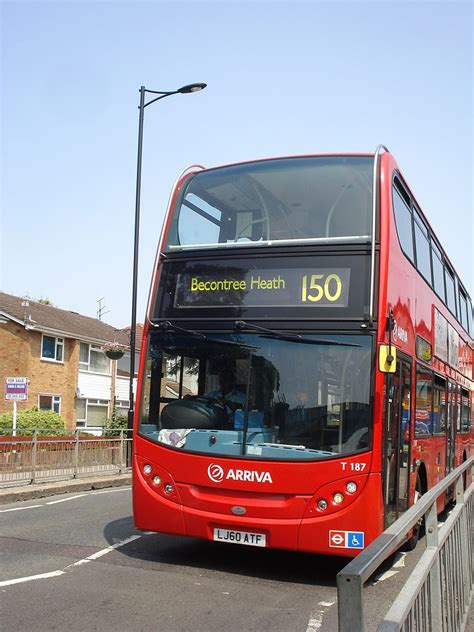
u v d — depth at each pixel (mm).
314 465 6531
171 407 7293
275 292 7195
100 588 6406
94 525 10094
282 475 6586
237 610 5824
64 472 16375
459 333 14172
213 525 6836
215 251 7586
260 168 8109
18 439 14781
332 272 7051
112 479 17172
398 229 7910
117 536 9133
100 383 39875
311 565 7691
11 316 33219
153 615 5605
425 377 9492
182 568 7352
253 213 7746
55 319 37750
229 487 6766
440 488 4539
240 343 7172
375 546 2707
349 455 6484
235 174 8125
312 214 7422
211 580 6867
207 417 7074
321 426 6672
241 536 6715
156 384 7473
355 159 7863
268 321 7125
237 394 7043
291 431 6738
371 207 7211
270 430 6805
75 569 7141
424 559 3766
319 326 6938
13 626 5250
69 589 6352
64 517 10984
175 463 7062
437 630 3869
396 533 3018
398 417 7469
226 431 6949
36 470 15344
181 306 7578
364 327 6793
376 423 6555
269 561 7836
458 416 13609
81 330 38406
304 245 7223
